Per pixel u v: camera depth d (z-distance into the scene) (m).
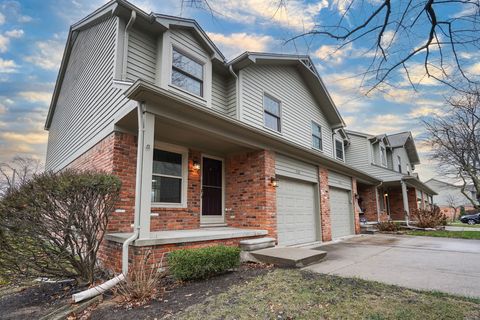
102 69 6.94
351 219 11.73
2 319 3.46
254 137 6.91
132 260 4.32
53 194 3.96
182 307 3.24
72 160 8.88
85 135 7.72
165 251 4.59
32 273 4.25
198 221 7.14
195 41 7.69
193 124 5.53
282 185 8.03
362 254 6.58
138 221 4.37
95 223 4.38
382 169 15.59
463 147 14.20
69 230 4.07
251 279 4.26
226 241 5.73
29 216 3.91
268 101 9.73
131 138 5.83
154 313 3.12
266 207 7.02
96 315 3.23
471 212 32.66
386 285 3.82
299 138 10.91
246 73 8.92
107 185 4.38
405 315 2.78
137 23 6.63
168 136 6.38
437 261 5.65
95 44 7.82
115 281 3.98
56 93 12.04
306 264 5.23
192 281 4.30
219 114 5.60
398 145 19.23
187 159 7.11
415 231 12.74
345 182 11.60
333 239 9.89
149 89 4.43
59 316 3.25
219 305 3.22
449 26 2.96
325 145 12.84
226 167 8.09
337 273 4.60
